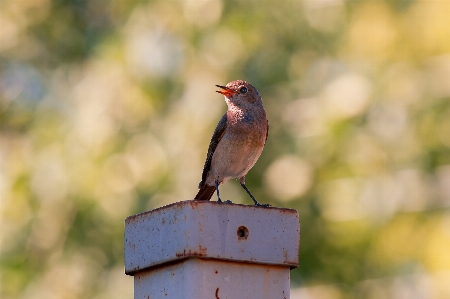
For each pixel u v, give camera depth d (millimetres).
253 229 5699
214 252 5586
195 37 16219
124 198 15578
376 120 15477
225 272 5645
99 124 16047
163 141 15734
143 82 16125
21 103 18047
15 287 15969
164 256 5688
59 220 15883
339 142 15555
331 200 15734
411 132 15406
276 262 5715
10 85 18359
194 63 16125
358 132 15500
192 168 15445
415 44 15703
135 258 5887
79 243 15836
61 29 18609
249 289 5676
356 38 16125
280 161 16047
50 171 16016
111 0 17828
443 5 15664
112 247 15727
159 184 15477
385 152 15477
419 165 15383
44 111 17469
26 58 18625
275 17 16562
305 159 15891
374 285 15859
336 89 15664
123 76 16250
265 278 5723
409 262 15727
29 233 16000
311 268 16125
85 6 18531
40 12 18750
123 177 15695
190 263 5602
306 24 16547
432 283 15391
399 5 16047
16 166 16469
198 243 5555
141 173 15617
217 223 5625
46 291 15859
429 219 15406
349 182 15656
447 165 15312
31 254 16047
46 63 18547
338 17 16438
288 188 15984
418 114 15398
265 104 16312
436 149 15344
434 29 15617
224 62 16109
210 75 16000
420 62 15625
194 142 15578
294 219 5801
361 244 15734
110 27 17594
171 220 5676
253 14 16438
